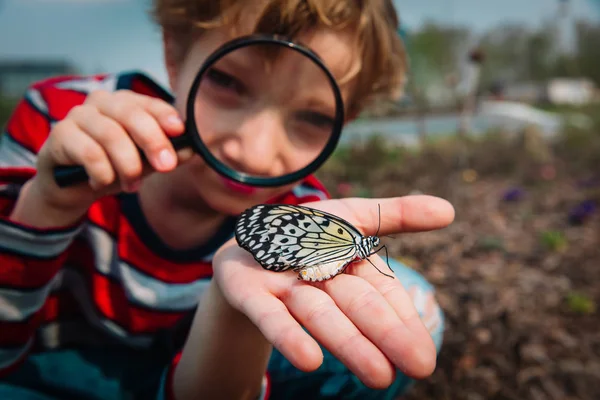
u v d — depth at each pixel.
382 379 0.19
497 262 0.76
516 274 0.71
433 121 2.07
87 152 0.25
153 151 0.25
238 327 0.25
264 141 0.30
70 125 0.26
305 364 0.18
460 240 0.86
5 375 0.32
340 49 0.33
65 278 0.36
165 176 0.34
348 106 0.38
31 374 0.34
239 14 0.31
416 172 1.46
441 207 0.25
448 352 0.49
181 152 0.28
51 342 0.36
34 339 0.35
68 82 0.39
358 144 1.50
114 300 0.34
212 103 0.29
